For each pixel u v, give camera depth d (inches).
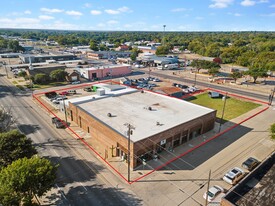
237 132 1744.6
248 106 2348.7
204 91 2923.2
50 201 1037.2
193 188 1128.8
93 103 1919.3
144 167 1296.8
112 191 1105.4
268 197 815.7
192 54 7273.6
